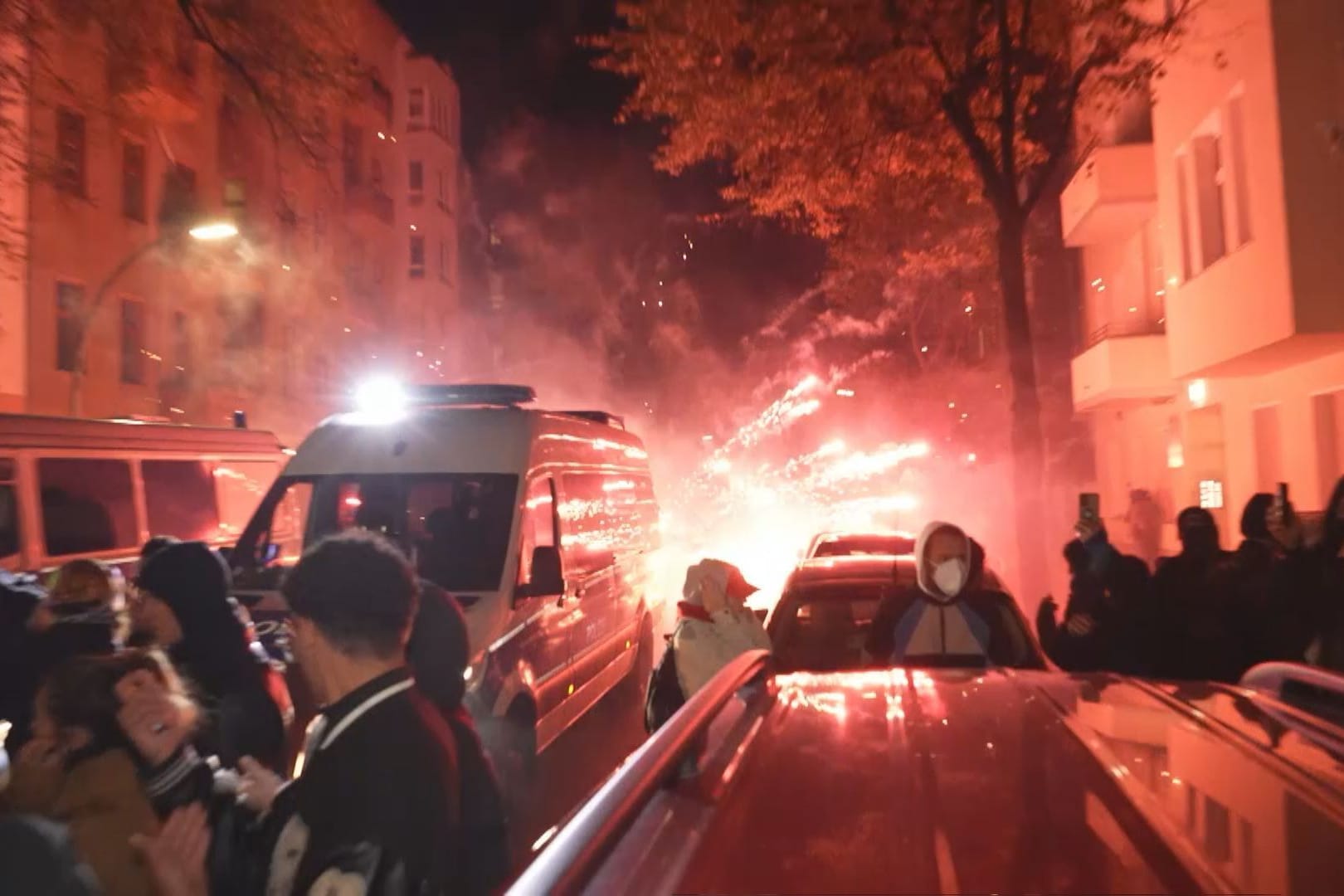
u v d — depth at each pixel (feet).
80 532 33.78
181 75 81.56
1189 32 50.44
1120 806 7.22
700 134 44.88
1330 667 20.01
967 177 47.65
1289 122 42.86
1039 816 7.11
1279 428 54.95
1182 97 55.16
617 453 37.96
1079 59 48.26
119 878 8.97
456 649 12.19
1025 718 9.48
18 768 9.39
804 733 9.27
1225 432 61.62
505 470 26.94
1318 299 42.55
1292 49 42.91
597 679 31.37
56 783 9.29
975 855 6.57
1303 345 45.42
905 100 44.32
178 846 9.09
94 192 79.92
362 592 9.42
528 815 25.57
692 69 43.24
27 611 15.26
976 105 44.86
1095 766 8.01
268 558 26.78
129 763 9.34
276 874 8.88
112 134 80.53
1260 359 50.03
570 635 28.43
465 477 26.94
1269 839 6.68
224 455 41.78
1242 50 46.06
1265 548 21.49
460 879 11.43
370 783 8.98
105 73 57.57
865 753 8.63
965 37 41.32
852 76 42.32
